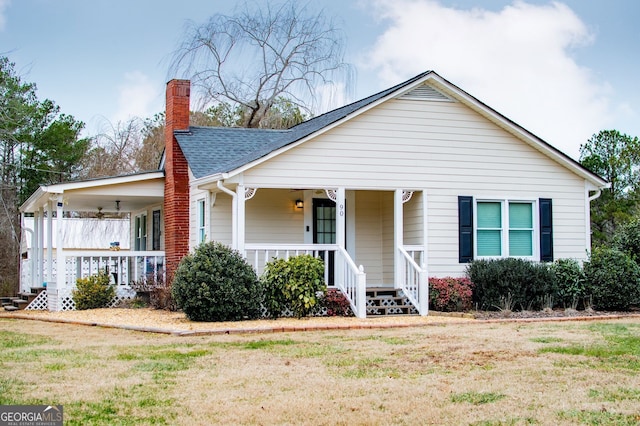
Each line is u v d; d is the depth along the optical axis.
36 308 20.23
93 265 21.44
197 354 11.20
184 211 20.09
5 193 32.69
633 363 10.24
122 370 9.95
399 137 17.73
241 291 15.18
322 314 16.23
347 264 16.61
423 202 17.84
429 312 16.58
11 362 10.63
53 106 35.59
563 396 8.34
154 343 12.41
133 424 7.30
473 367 10.02
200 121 36.03
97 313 17.61
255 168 16.55
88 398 8.32
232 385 8.99
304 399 8.26
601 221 29.55
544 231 18.80
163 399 8.28
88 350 11.71
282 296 15.80
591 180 19.34
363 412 7.71
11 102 29.48
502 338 12.58
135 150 37.16
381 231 19.69
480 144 18.39
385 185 17.53
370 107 17.39
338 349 11.59
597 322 15.16
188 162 18.92
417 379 9.28
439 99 18.09
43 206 22.44
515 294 16.97
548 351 11.23
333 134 17.19
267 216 18.97
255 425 7.27
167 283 18.86
